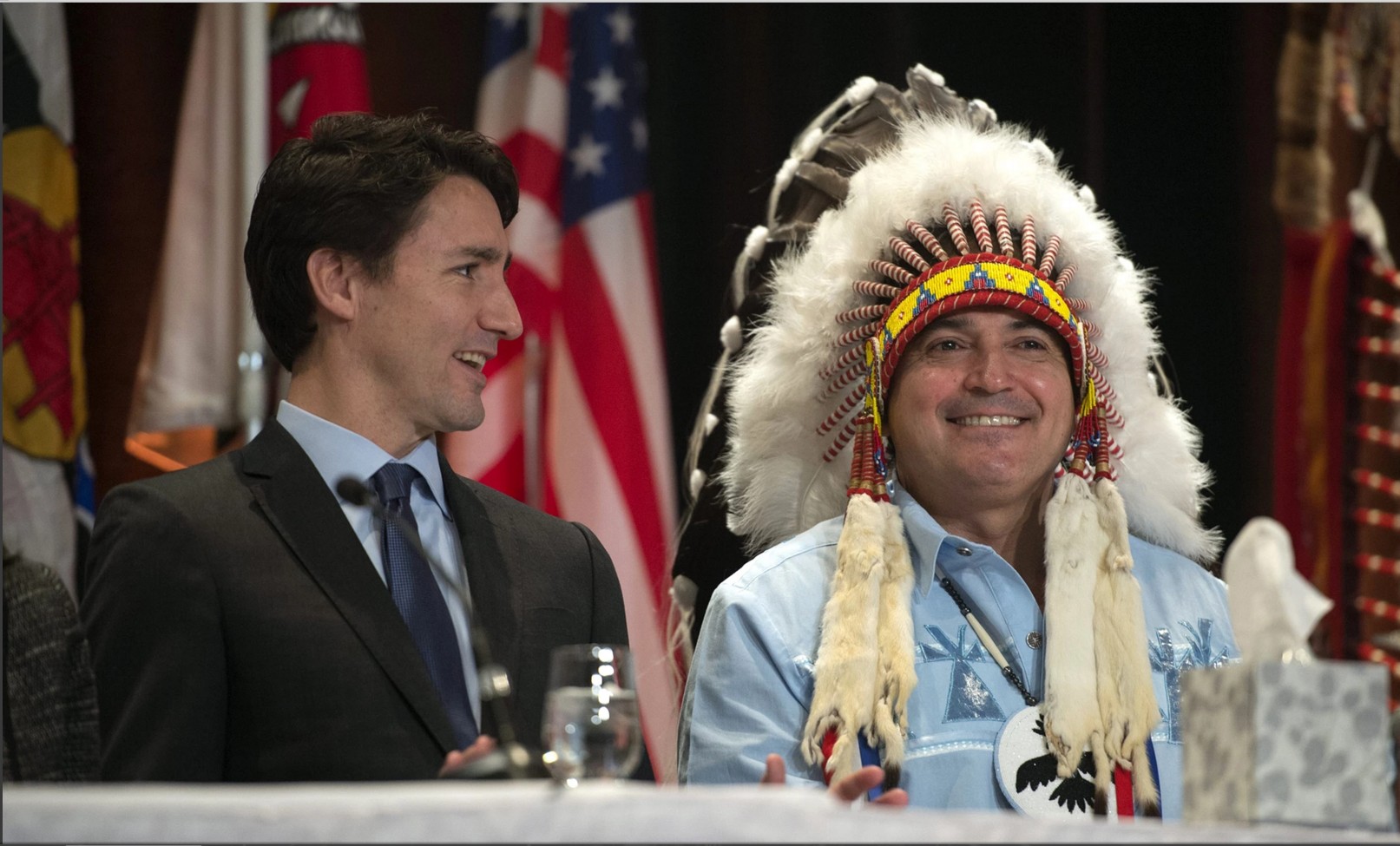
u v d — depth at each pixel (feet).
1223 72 46.37
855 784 16.33
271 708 18.48
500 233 21.79
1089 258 22.18
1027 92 45.19
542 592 20.75
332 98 36.50
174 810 11.03
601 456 37.68
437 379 20.90
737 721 19.88
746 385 23.72
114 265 38.78
